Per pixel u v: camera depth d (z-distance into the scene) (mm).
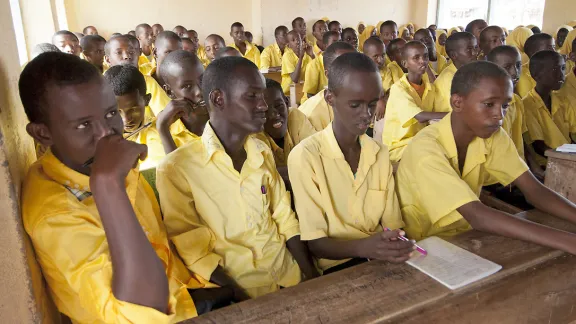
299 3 7449
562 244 921
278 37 6441
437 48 6258
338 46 2660
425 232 1361
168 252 989
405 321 714
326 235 1200
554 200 1174
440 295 768
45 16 5371
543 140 2383
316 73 4211
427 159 1199
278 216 1242
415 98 2541
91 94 740
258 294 1142
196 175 1128
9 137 760
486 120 1158
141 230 716
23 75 748
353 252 1027
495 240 982
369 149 1273
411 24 7898
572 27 5023
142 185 1015
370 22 8039
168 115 1542
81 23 6793
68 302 830
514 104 2189
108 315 744
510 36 5312
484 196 1646
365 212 1274
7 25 838
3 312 723
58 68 725
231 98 1099
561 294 870
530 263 876
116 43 3098
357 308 733
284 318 713
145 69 3867
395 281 811
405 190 1368
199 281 1073
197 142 1170
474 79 1143
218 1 7324
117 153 708
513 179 1290
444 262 871
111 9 6867
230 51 2830
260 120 1135
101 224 792
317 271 1240
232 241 1142
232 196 1138
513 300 817
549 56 2283
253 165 1152
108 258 760
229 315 724
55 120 743
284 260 1205
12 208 704
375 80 1159
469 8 8195
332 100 1230
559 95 2531
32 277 755
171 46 3076
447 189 1141
